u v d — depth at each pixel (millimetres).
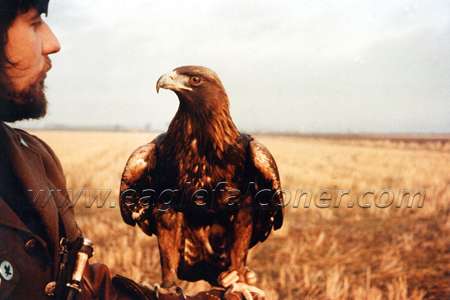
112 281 2104
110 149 11344
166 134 2531
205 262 2600
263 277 6176
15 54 1771
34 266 1824
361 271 6457
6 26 1751
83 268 1897
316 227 7930
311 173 10820
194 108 2463
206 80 2471
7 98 1802
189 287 4523
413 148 14164
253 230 2637
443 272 6320
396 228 7824
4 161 1868
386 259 6594
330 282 5734
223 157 2459
